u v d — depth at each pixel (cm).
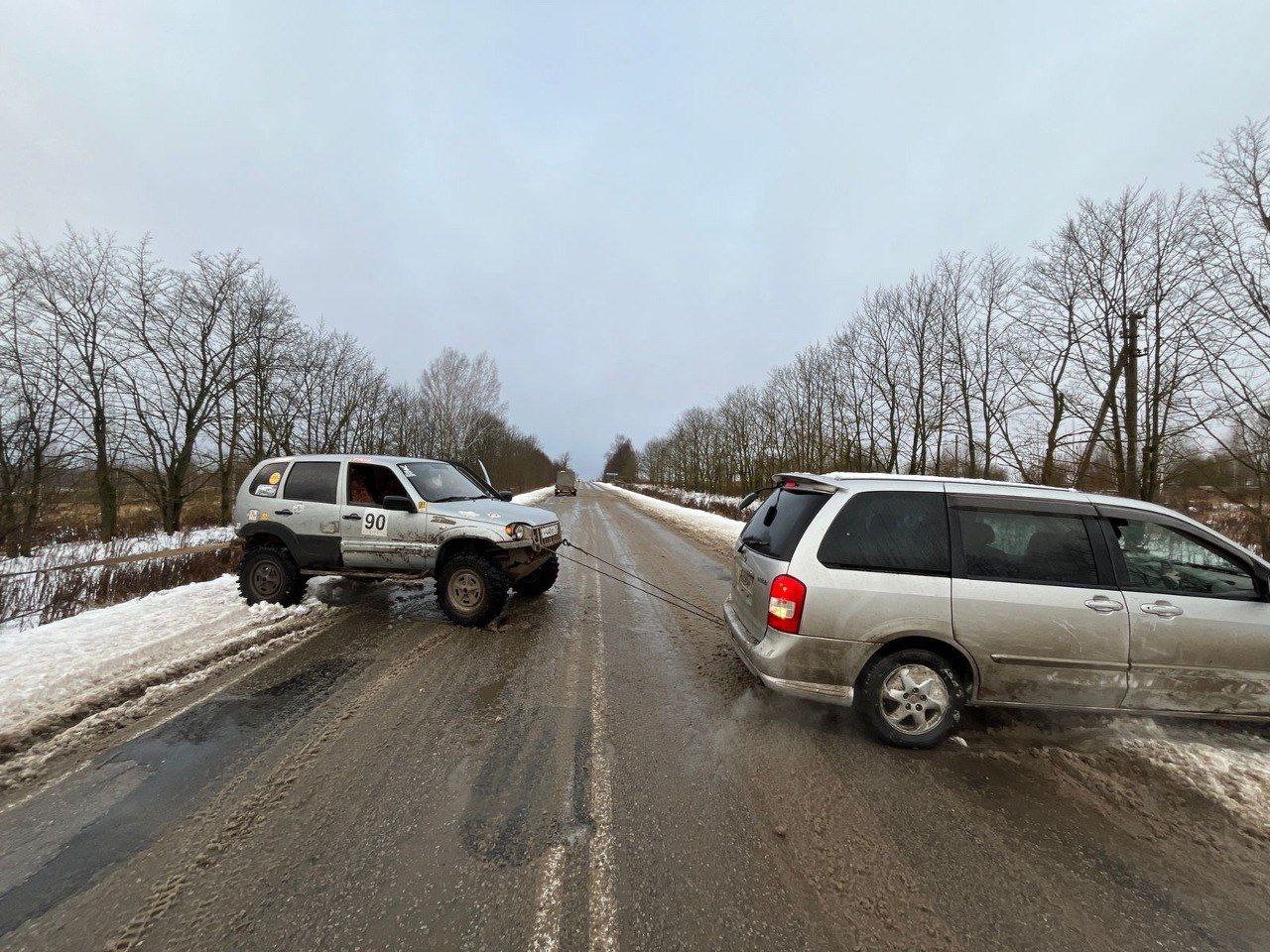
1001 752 305
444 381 3622
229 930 174
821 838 230
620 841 224
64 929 173
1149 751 306
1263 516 1187
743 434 4247
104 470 1631
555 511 2175
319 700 358
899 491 329
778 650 315
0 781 259
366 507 544
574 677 407
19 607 586
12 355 1427
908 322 2484
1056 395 1716
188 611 541
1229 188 1217
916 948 176
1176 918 191
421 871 203
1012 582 308
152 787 256
